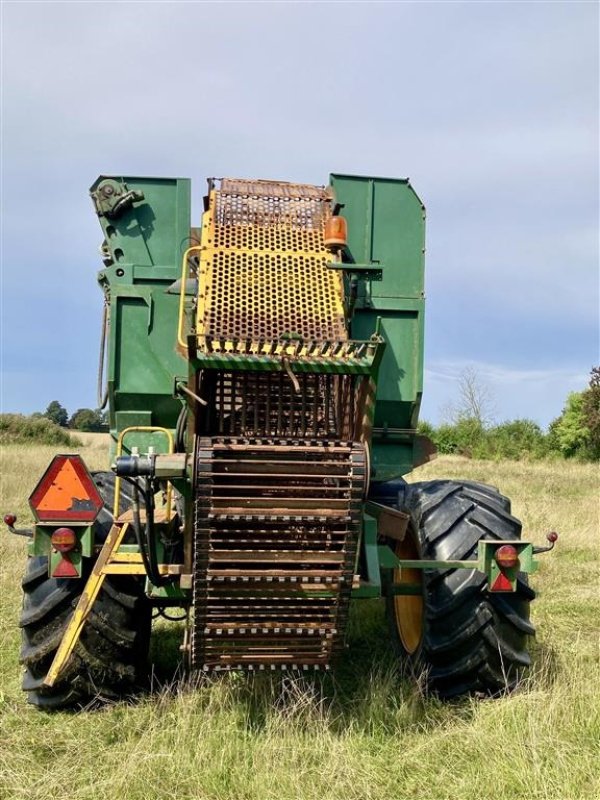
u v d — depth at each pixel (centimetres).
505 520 408
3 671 458
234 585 327
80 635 388
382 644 529
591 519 1105
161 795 308
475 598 393
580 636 534
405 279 429
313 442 321
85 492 352
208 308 350
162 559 368
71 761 339
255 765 325
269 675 423
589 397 3531
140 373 419
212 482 314
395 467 434
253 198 397
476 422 3953
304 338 339
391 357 425
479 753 339
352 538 328
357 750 343
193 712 378
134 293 420
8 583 663
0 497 1239
